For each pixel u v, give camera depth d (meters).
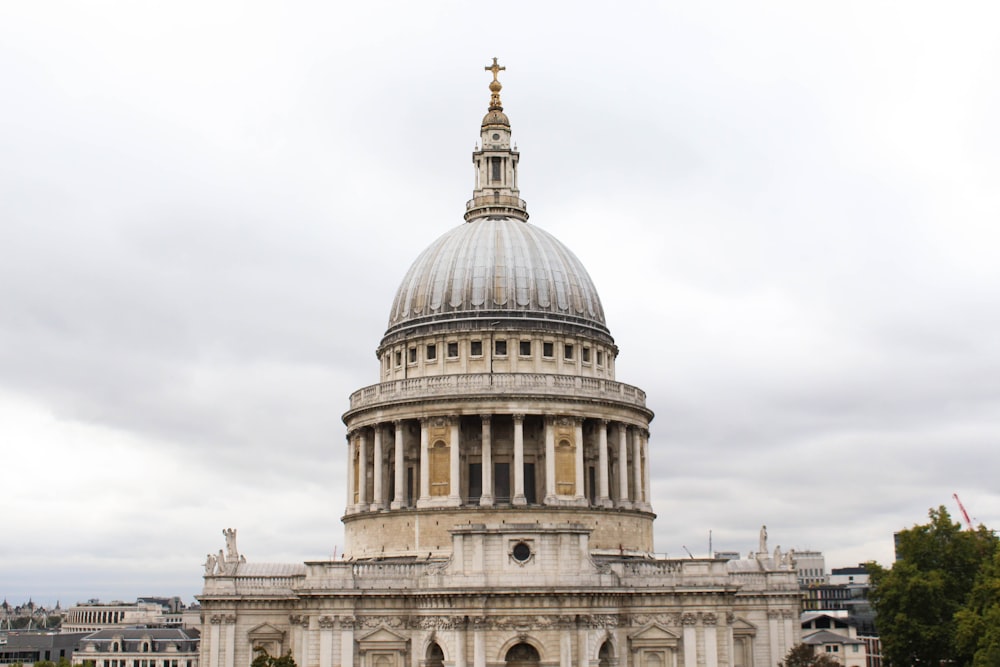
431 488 123.56
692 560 111.69
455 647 104.94
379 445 128.88
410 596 109.25
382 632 109.50
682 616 110.06
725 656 110.19
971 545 125.06
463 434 124.94
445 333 129.75
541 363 129.25
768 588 127.31
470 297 132.00
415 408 125.38
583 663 105.25
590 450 127.69
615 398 128.75
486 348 128.62
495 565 106.81
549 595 105.50
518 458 122.44
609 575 108.44
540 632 105.31
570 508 121.50
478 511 120.12
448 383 125.00
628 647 109.56
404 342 133.12
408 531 122.06
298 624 119.31
